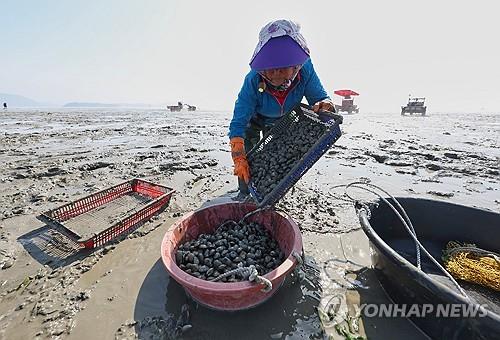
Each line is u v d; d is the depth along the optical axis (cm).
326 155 919
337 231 414
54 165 771
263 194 349
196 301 284
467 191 588
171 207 491
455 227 338
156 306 281
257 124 478
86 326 258
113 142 1188
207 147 1071
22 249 376
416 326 253
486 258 301
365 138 1321
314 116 392
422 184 630
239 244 323
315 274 324
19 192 570
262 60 319
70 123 2142
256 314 270
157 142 1192
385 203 343
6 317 269
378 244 262
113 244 384
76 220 445
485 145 1119
